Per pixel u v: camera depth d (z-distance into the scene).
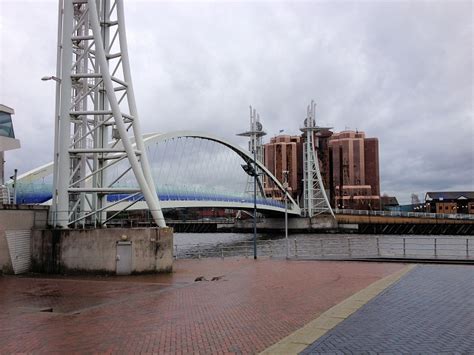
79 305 15.89
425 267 23.95
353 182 177.25
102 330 11.52
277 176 149.00
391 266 25.39
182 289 19.23
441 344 9.25
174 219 167.62
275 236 105.69
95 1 29.66
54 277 25.03
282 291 17.38
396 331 10.36
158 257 26.12
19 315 13.82
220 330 11.16
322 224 126.69
